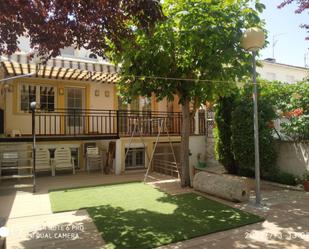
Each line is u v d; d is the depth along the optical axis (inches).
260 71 637.9
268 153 319.0
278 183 317.4
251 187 302.2
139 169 419.2
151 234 171.8
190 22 233.8
